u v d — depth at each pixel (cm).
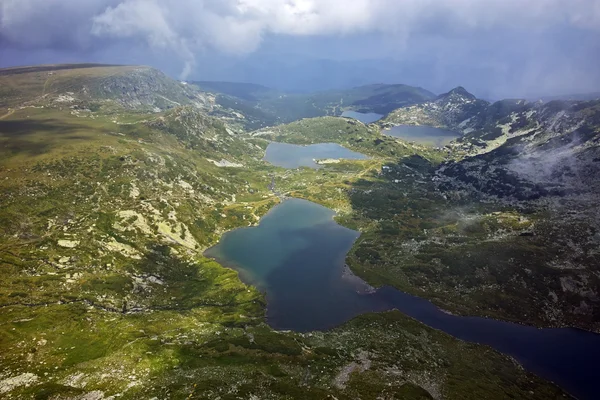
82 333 15112
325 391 12394
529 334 17850
